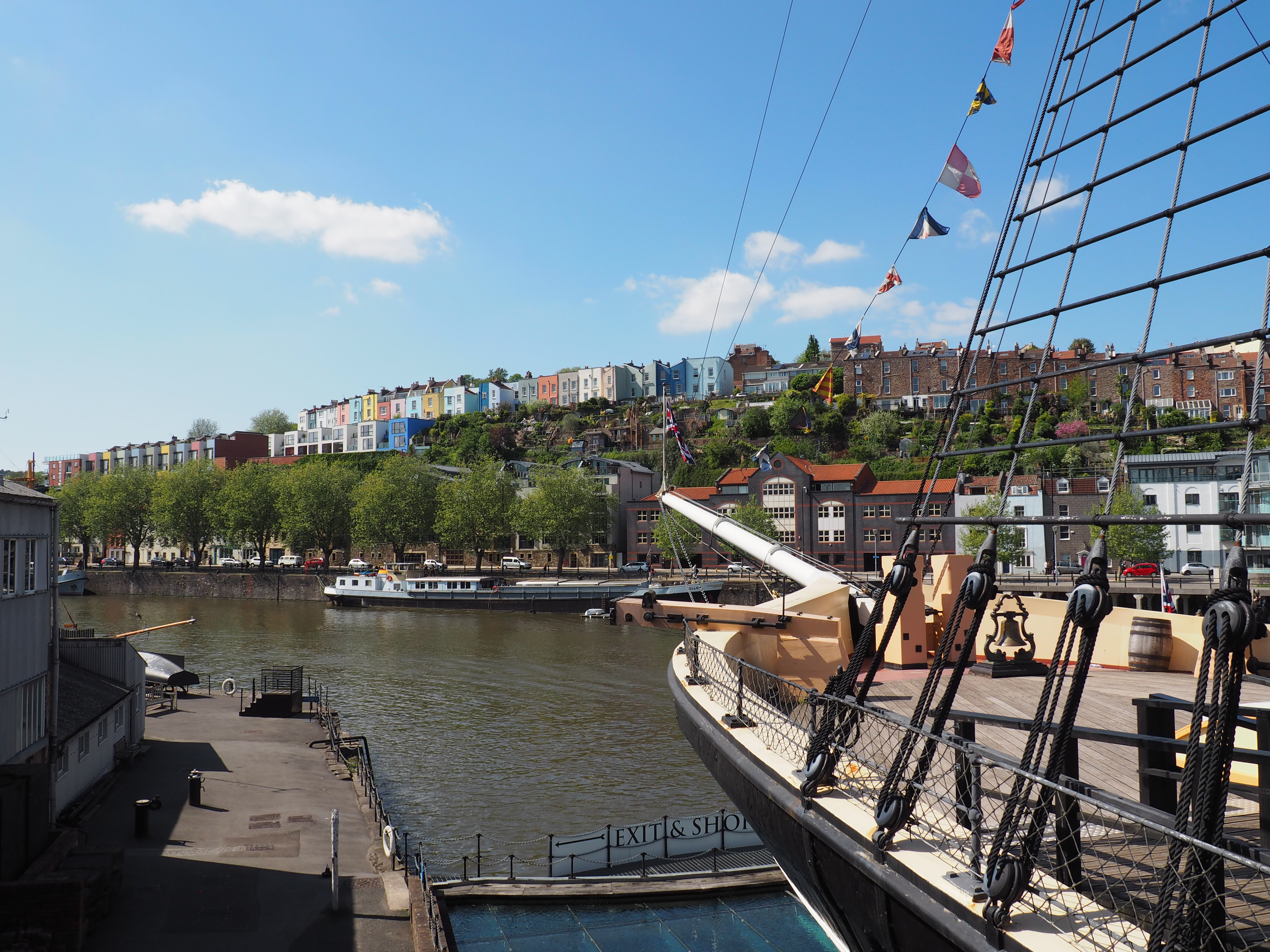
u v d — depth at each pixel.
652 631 62.72
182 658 39.28
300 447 178.75
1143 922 4.20
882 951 5.83
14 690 17.00
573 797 26.39
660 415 151.62
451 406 182.00
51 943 12.40
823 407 128.38
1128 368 94.50
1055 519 4.78
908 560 6.33
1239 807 6.34
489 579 80.06
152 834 18.69
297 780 23.91
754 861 19.47
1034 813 4.18
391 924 14.39
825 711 6.34
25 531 17.58
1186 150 5.31
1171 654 14.35
